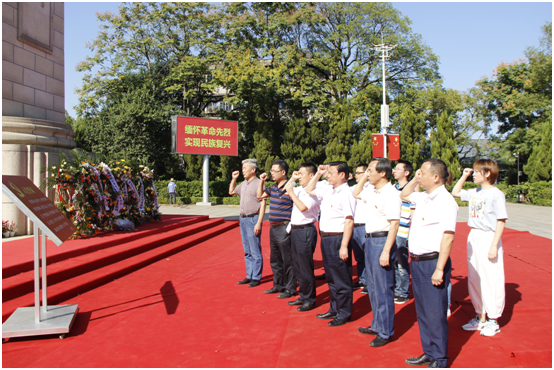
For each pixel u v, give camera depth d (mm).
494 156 29125
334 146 21719
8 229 6461
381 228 3219
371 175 3246
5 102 6754
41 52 7547
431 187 2857
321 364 2850
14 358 3033
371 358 2936
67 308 3850
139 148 21328
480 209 3455
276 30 23250
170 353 3098
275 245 4645
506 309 3939
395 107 22891
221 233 10156
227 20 24578
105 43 23719
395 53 23625
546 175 21922
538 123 25359
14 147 6633
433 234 2803
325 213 3674
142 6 23609
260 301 4418
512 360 2877
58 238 3307
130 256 6246
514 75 27438
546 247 7270
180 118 18219
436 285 2752
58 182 6148
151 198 9172
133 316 3951
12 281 4250
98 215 6695
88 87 23172
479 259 3414
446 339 2744
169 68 25297
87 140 22484
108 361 2967
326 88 22812
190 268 6074
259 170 22844
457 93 24047
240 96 22688
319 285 5094
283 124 24141
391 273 3211
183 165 25781
